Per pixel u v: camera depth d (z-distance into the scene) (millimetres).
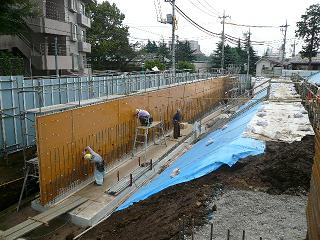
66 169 10664
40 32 23781
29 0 20516
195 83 25547
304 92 20625
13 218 9602
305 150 8734
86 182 11664
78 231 8906
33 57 23562
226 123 18391
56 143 10125
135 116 15203
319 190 4875
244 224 6359
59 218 9547
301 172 7816
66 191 10727
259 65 68812
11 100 12727
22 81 13188
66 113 10492
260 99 21375
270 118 14305
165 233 6453
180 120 19297
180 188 8656
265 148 9742
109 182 11828
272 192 7582
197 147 14164
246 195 7488
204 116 27391
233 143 10250
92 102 12578
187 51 64000
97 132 12281
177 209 7418
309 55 52656
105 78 18047
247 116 15875
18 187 10711
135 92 16594
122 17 42062
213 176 8703
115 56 42469
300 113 15031
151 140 17047
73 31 28141
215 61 62781
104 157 12844
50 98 14602
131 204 9266
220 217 6680
